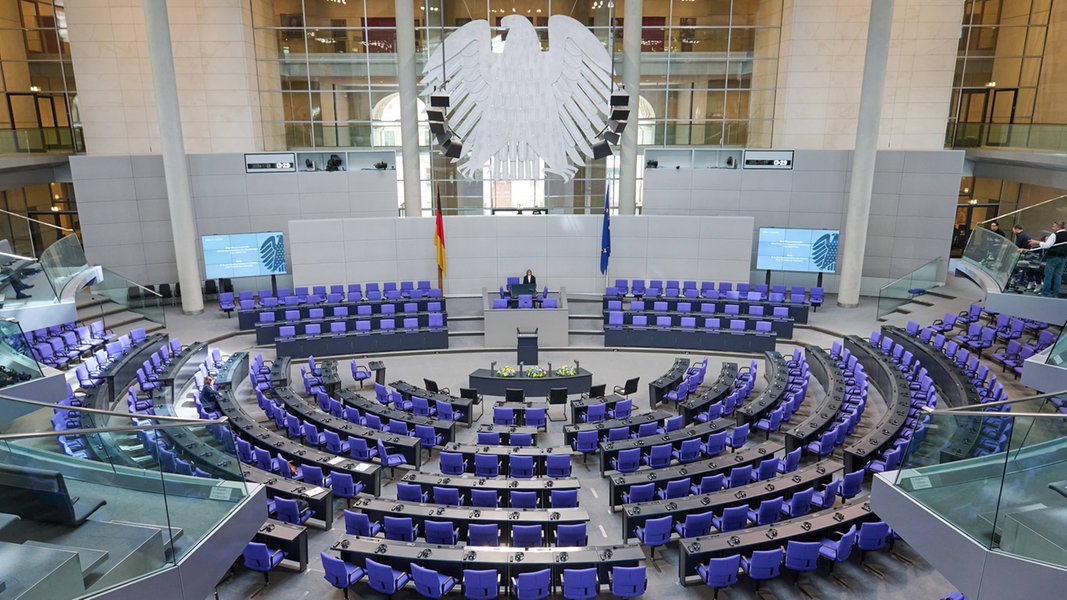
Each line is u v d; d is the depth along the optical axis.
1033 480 6.78
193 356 18.02
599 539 11.52
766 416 15.37
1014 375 17.12
